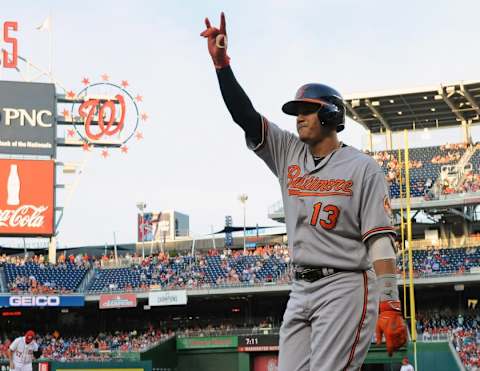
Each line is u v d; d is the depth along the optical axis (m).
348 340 4.53
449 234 44.22
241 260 45.38
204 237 57.62
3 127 43.56
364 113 48.44
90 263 46.00
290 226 4.83
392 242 4.57
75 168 44.22
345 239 4.64
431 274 38.94
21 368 16.98
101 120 44.78
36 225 43.06
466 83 43.47
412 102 46.12
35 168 43.31
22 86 44.00
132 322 47.38
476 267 38.38
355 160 4.68
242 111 4.82
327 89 4.79
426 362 34.94
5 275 43.28
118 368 30.25
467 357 33.72
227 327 45.06
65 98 44.66
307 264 4.71
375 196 4.57
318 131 4.76
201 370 40.94
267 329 40.47
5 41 44.12
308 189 4.73
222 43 4.72
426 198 41.50
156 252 58.06
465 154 46.84
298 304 4.73
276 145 4.96
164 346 39.84
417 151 48.53
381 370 38.19
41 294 41.31
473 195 40.38
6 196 42.78
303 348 4.73
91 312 47.19
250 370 40.53
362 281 4.64
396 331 4.33
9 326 46.34
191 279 43.62
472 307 42.69
